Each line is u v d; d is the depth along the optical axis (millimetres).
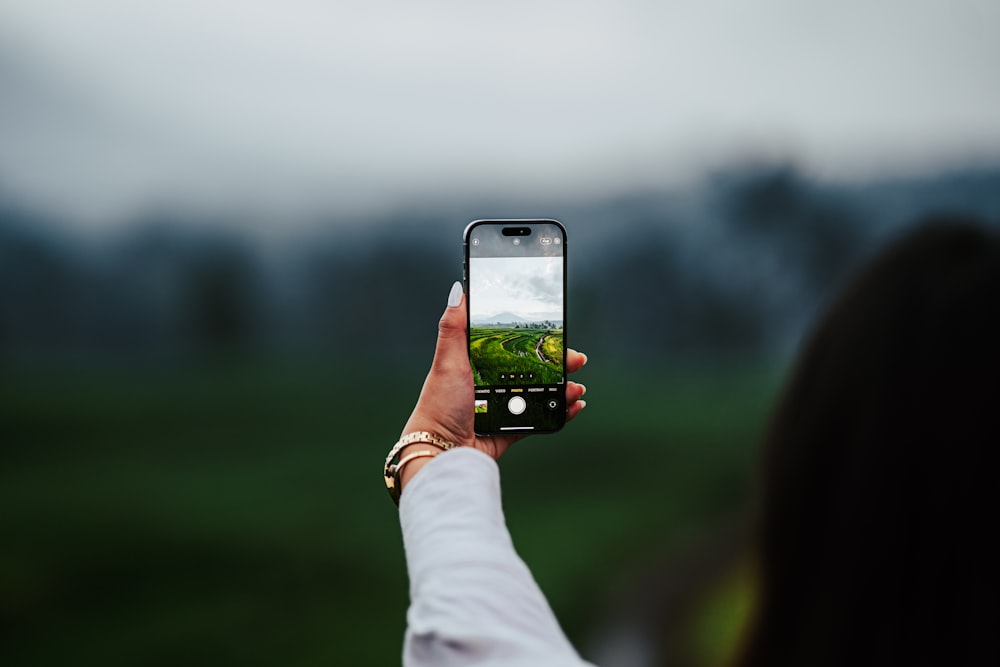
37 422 32219
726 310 32781
